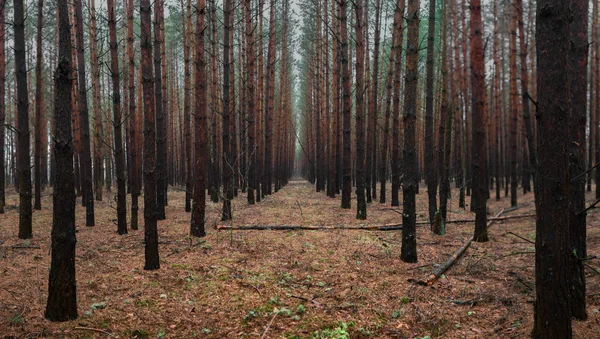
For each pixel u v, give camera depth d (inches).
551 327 137.9
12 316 166.2
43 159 965.8
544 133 135.1
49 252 282.2
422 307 186.5
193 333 161.3
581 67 171.3
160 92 444.5
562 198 135.1
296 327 166.6
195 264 253.9
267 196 779.4
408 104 261.1
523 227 395.9
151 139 240.4
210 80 729.0
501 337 153.6
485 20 788.6
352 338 158.2
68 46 159.8
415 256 263.9
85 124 403.9
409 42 258.8
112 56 352.2
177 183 1216.2
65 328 158.2
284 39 943.0
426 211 520.7
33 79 1117.7
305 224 412.5
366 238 336.5
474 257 273.7
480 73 331.6
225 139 468.4
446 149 380.5
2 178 486.3
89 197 402.3
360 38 504.1
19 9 329.4
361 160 460.4
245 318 175.3
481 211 329.7
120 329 161.8
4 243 309.0
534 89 709.3
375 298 198.7
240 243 316.5
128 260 263.6
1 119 502.9
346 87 514.9
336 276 233.8
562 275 136.9
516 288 205.8
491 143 912.9
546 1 131.6
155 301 191.9
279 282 220.5
